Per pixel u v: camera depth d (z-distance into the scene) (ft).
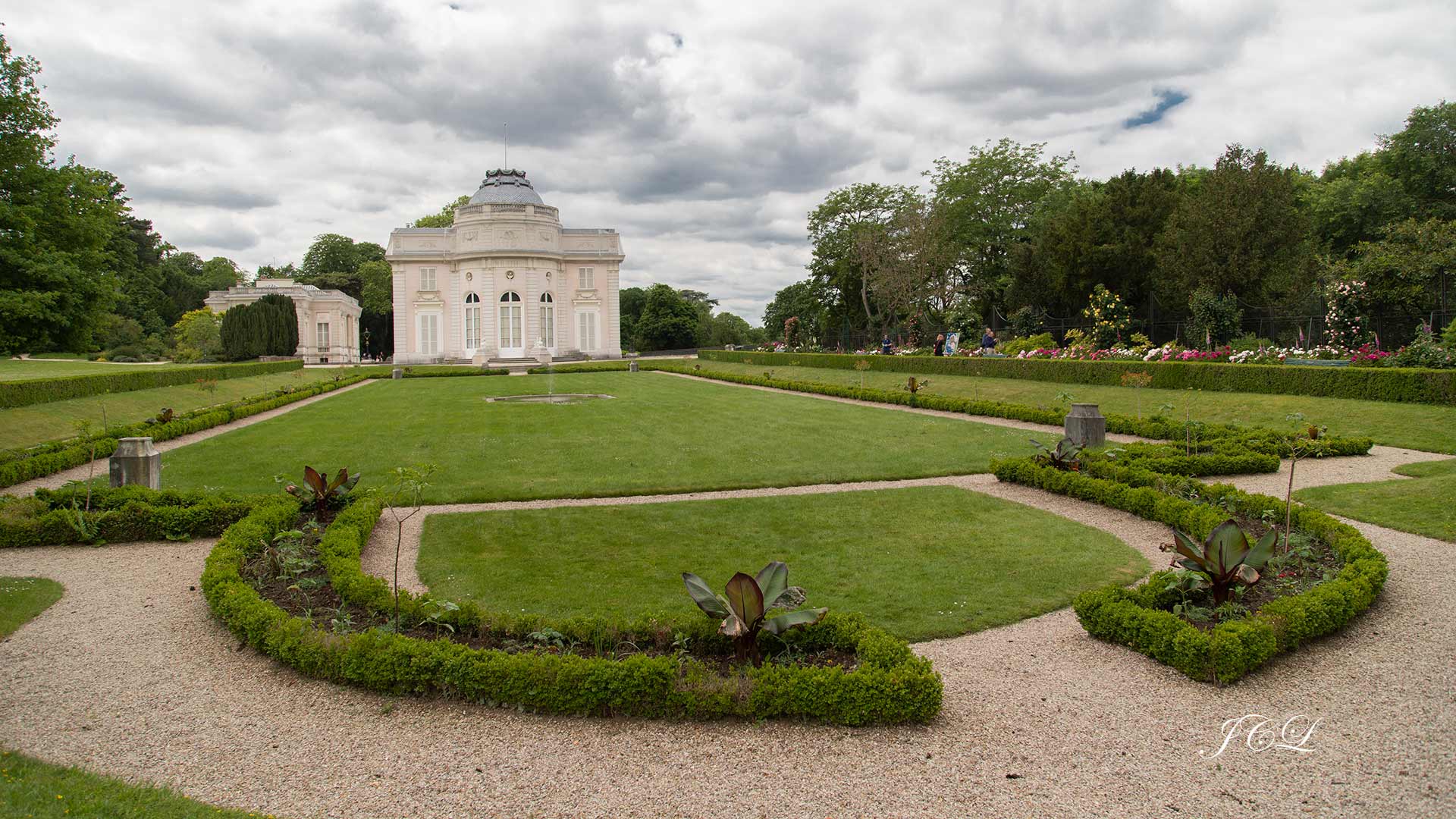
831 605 24.72
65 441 53.31
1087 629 22.58
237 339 183.73
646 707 18.13
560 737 17.30
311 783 15.47
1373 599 24.09
